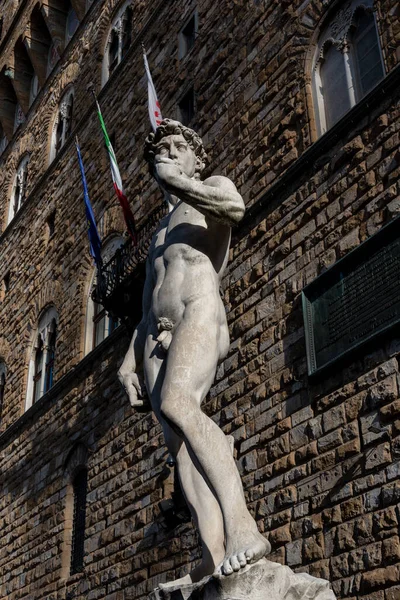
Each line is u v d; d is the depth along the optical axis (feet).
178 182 15.15
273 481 38.50
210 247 15.79
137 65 76.13
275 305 43.01
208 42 61.67
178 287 15.25
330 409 36.17
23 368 85.51
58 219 86.89
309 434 37.04
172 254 15.70
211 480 13.08
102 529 56.39
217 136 55.57
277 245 44.50
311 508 35.32
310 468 36.29
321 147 42.57
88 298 74.23
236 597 11.46
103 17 90.07
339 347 36.52
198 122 58.90
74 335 73.77
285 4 51.96
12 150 113.39
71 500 64.95
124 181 71.31
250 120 52.08
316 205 41.91
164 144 16.78
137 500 52.80
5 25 124.06
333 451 35.12
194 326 14.57
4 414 87.86
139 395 16.20
